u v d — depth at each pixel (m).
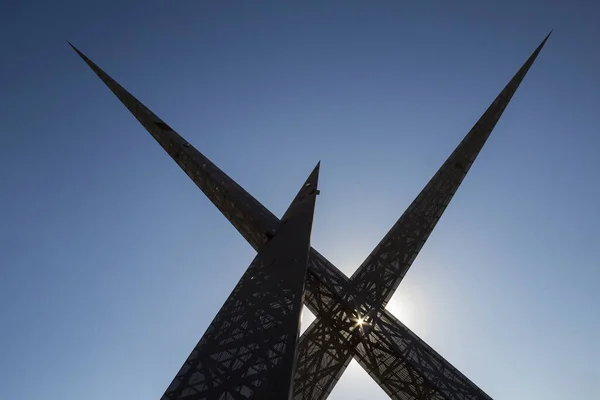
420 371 47.62
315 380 50.50
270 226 51.81
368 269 57.22
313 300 54.78
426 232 62.62
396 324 52.91
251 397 28.61
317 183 55.88
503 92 76.56
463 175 67.50
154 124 71.75
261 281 39.97
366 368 51.97
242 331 34.31
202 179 62.66
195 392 29.73
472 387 47.62
